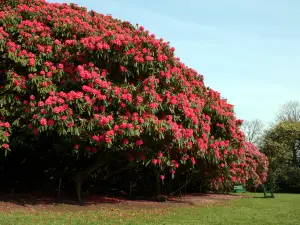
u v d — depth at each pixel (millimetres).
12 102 9164
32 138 9984
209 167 15906
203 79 14516
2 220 7391
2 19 9688
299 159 35531
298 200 18469
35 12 10461
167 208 12164
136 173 15234
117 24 12641
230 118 14305
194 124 10844
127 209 11234
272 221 9594
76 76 9047
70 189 13805
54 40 9969
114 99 9211
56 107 8414
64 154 11914
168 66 10391
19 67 9430
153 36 10891
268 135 34375
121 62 9750
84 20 11336
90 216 8922
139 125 9078
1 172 12438
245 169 19297
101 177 13727
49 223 7488
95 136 8758
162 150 11000
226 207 13188
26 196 11625
